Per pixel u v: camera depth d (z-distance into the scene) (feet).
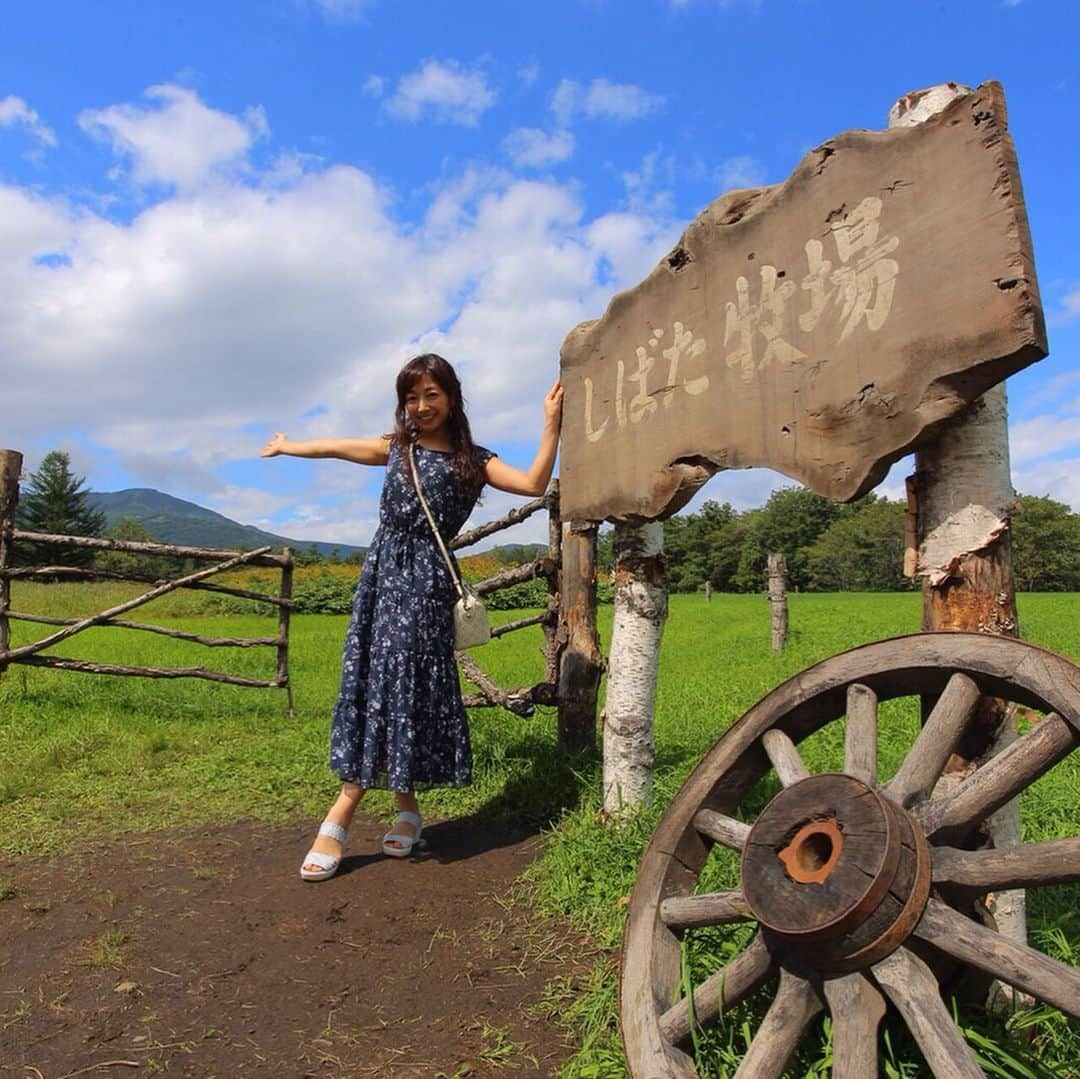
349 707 12.64
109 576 23.94
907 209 7.34
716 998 7.22
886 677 7.57
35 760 17.70
